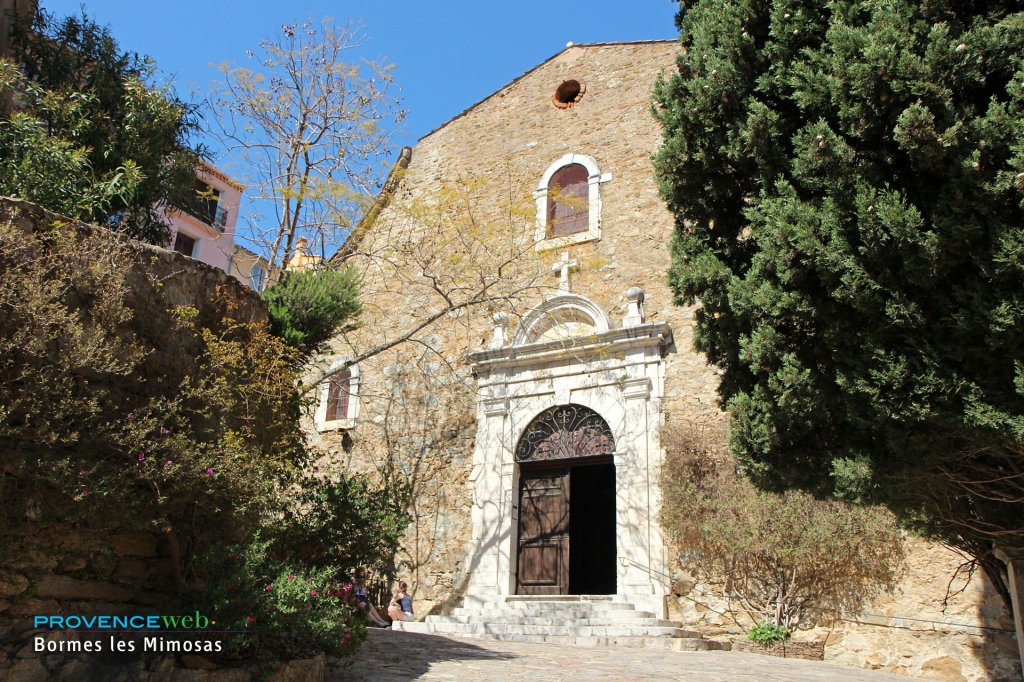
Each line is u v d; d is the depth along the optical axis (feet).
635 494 37.60
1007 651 29.14
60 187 23.06
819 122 18.13
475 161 51.57
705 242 23.29
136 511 16.51
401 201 52.31
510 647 27.27
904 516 23.86
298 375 25.90
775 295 19.11
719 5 22.79
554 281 44.96
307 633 17.84
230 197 56.80
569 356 42.27
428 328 48.03
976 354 16.57
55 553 16.03
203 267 21.20
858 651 31.42
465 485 42.86
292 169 39.58
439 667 21.36
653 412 38.88
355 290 31.45
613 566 48.29
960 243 16.35
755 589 34.01
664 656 26.55
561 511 40.60
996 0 17.54
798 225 18.58
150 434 17.28
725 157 22.07
